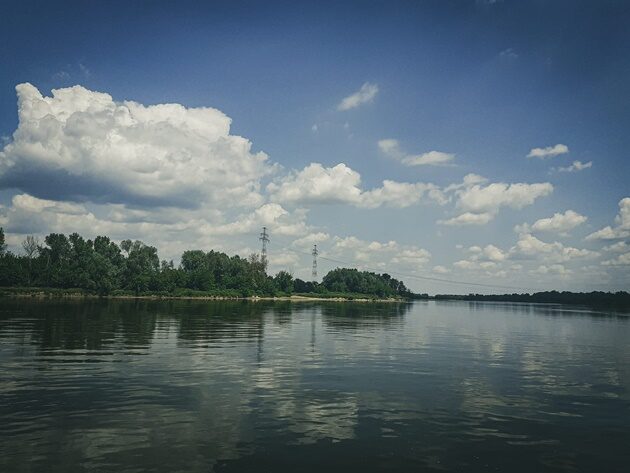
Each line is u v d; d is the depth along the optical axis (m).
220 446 16.67
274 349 42.84
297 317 96.00
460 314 139.75
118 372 29.58
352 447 16.94
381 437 18.12
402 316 115.75
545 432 19.27
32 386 25.25
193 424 19.08
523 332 71.62
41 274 185.25
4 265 173.00
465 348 48.00
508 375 32.22
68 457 15.32
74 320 68.38
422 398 24.72
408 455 16.31
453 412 22.06
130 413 20.45
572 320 112.69
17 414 20.03
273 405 22.41
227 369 31.70
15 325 57.59
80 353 37.03
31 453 15.61
